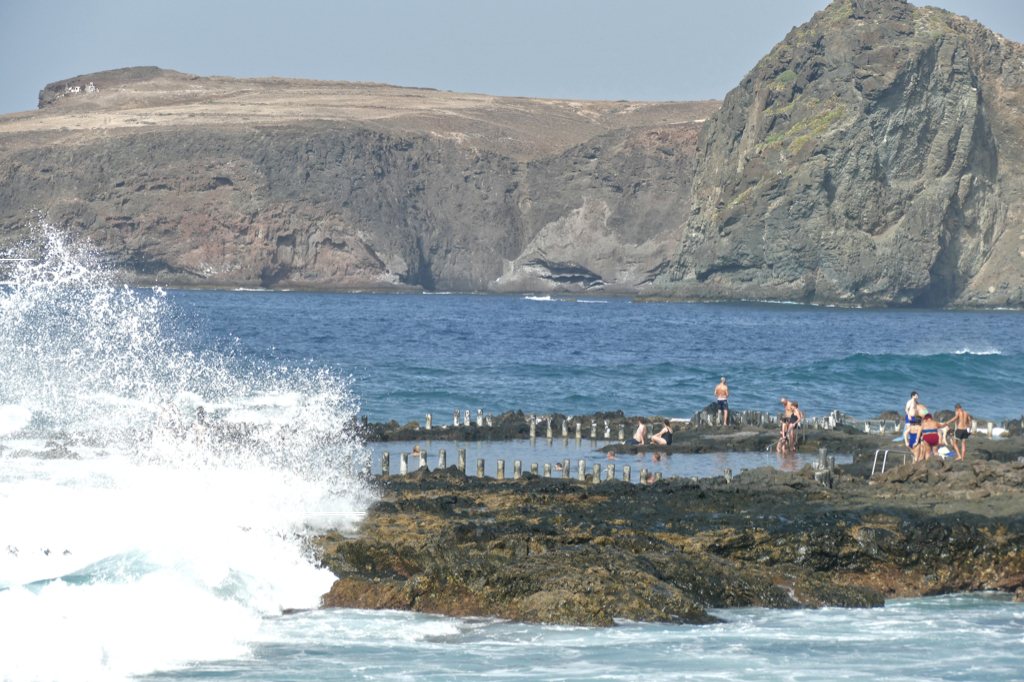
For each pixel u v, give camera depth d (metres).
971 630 44.03
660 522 61.47
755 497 70.81
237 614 44.03
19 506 59.78
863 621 45.59
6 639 37.59
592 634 42.88
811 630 43.81
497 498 72.38
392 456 103.94
